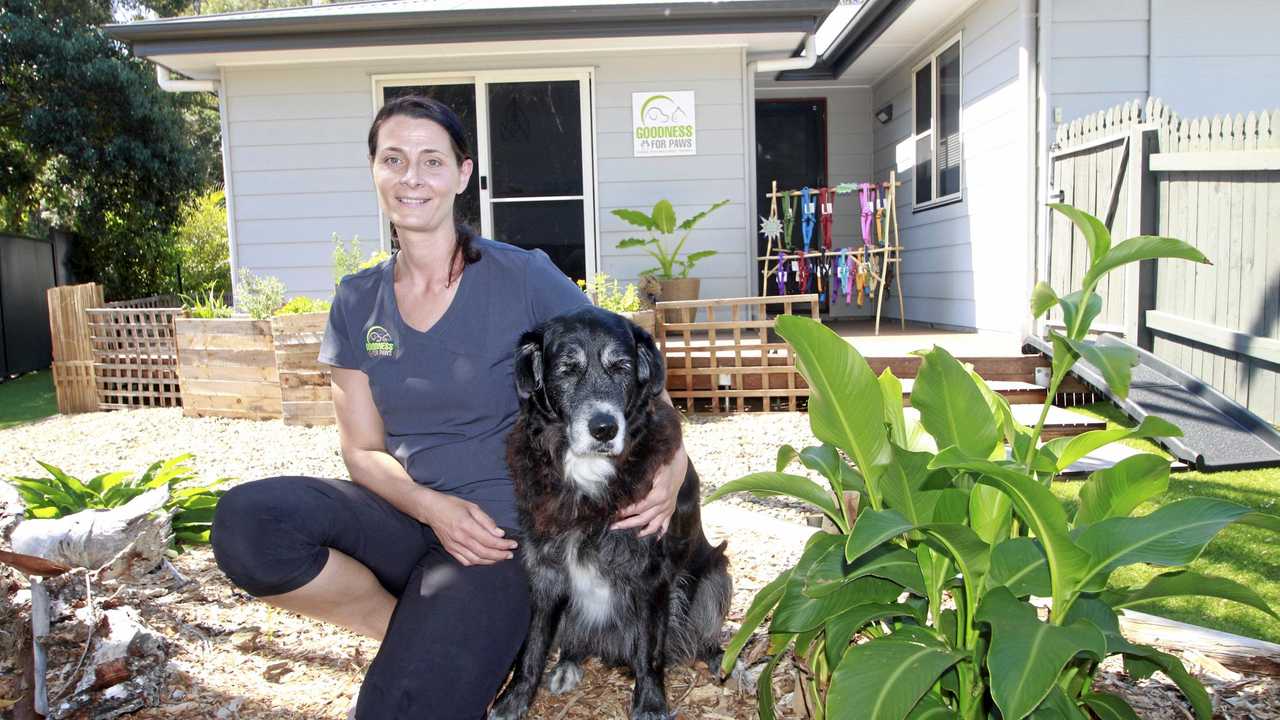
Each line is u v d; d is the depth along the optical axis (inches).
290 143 350.9
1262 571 135.9
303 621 128.8
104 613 109.8
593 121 351.6
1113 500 79.2
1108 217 257.1
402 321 97.8
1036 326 282.8
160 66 347.9
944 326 383.6
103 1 599.8
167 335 329.4
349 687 109.0
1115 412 240.8
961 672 77.7
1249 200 215.2
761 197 474.9
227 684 110.0
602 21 318.7
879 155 469.1
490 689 89.4
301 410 279.0
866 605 82.5
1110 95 294.0
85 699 101.4
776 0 312.8
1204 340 229.9
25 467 242.8
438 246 97.7
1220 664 107.3
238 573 86.4
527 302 100.9
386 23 312.8
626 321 101.7
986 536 82.3
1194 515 69.9
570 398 93.7
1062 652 63.7
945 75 378.9
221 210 780.6
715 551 113.6
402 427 99.8
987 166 332.5
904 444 96.1
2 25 533.0
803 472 209.8
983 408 81.7
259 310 306.0
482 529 90.7
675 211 356.5
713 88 351.3
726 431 255.3
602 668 118.9
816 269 382.3
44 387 421.1
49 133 542.0
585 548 98.4
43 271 508.7
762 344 280.1
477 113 351.6
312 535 88.8
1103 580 71.4
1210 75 293.6
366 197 352.2
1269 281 210.2
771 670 90.8
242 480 215.2
